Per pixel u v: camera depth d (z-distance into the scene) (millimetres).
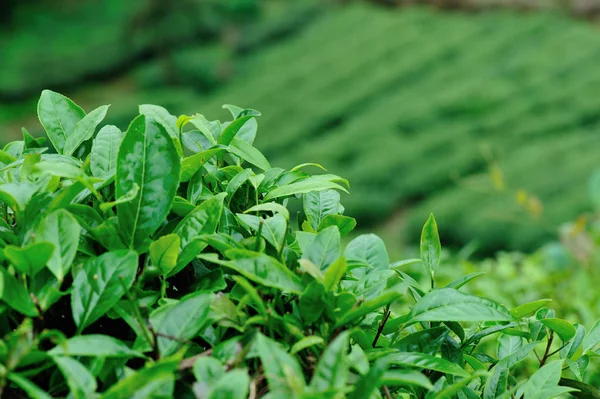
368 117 12945
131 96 16641
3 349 827
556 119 12000
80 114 1014
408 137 12211
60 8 20594
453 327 977
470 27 16188
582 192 8875
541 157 10359
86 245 901
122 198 882
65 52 17984
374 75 14688
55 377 860
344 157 11961
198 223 910
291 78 15281
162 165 900
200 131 1013
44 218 871
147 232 895
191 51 17734
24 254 836
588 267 2188
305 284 879
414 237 9305
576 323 1003
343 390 807
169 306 875
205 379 826
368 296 914
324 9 19016
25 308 845
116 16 20484
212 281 905
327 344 876
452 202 9273
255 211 979
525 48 14898
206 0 18688
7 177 935
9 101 15938
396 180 10867
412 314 911
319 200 1010
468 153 10906
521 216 8562
